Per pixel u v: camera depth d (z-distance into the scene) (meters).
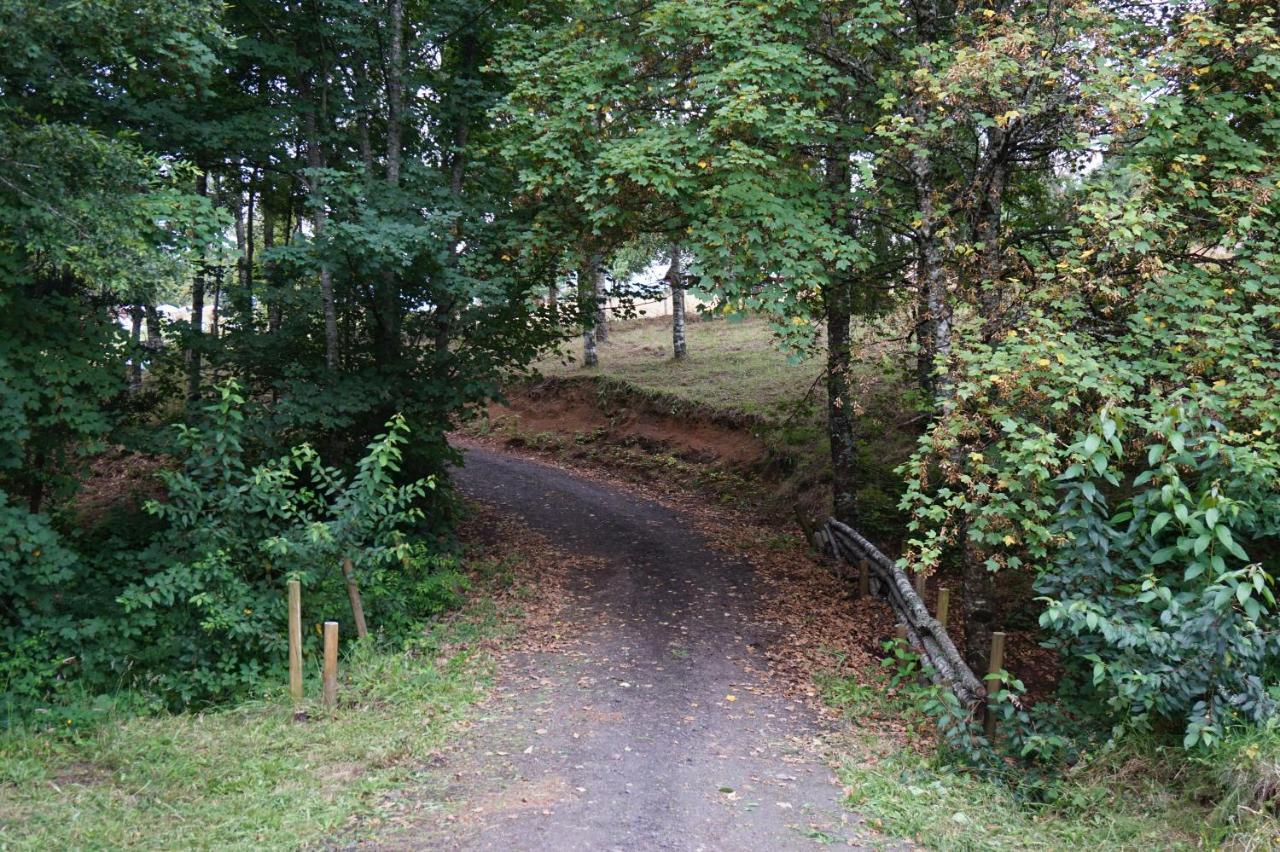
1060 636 7.13
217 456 9.29
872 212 11.01
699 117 10.58
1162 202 8.38
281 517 9.83
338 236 11.43
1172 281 7.92
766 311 9.83
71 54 9.20
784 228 9.59
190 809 6.11
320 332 14.79
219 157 13.39
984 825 6.06
